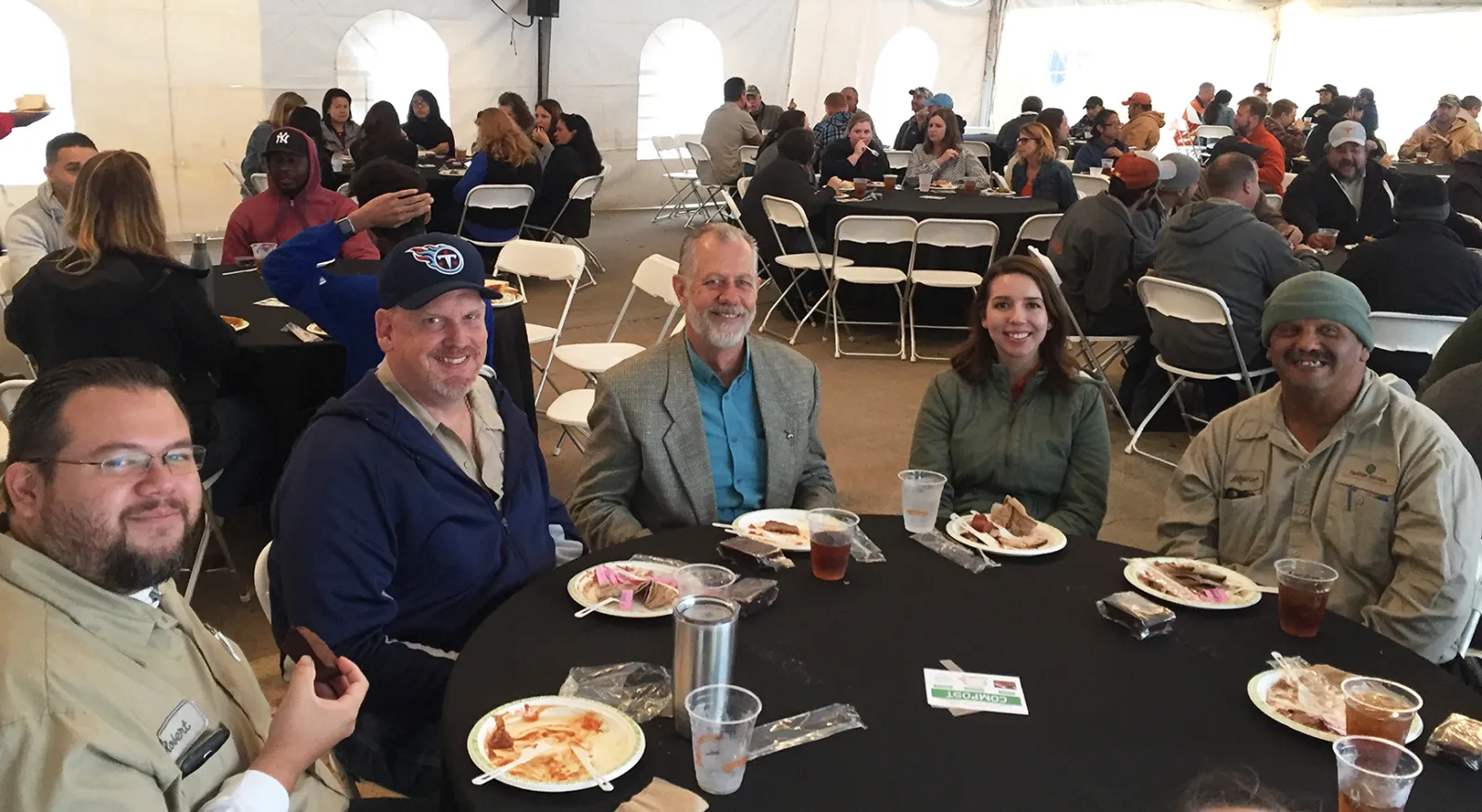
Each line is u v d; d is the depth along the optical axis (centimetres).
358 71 865
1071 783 123
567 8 972
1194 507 219
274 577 178
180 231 797
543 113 841
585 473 229
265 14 802
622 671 144
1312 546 203
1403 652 159
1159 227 507
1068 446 246
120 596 117
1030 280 239
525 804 117
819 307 675
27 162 719
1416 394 300
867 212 635
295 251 290
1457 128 1001
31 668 107
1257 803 120
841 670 147
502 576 188
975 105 1261
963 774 124
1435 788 124
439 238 185
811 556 182
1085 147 873
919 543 196
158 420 118
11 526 117
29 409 115
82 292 274
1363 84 1266
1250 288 418
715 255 221
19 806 103
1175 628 164
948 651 154
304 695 127
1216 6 1312
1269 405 211
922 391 536
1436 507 186
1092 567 188
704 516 227
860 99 1181
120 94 750
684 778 122
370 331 299
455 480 182
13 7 697
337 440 174
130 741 110
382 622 172
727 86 966
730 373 233
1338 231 588
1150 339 459
